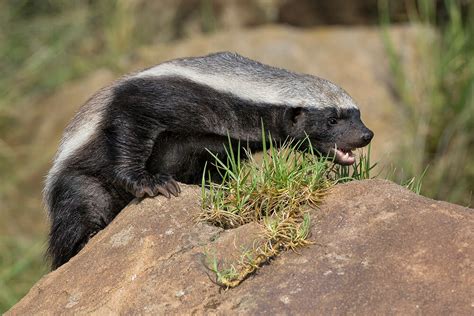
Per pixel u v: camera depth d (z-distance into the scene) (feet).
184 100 32.63
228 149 33.91
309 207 27.61
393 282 24.31
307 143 34.47
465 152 61.41
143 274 26.63
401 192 27.61
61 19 76.54
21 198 64.59
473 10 66.44
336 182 29.30
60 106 69.05
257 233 26.78
